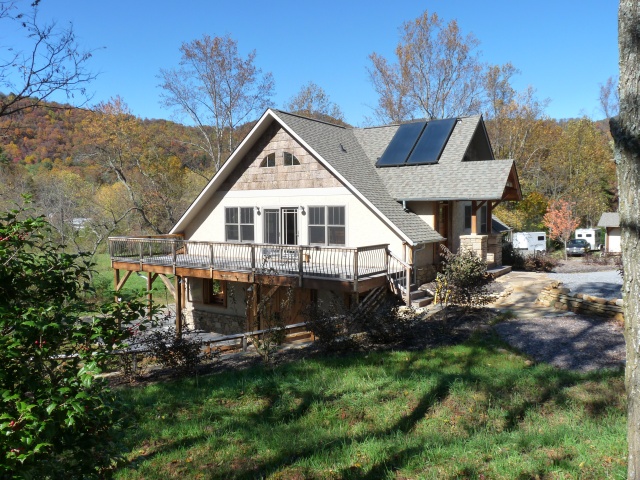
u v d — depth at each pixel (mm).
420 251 16406
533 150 42656
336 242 17141
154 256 19531
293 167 17969
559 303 12359
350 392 7449
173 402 7645
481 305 12766
